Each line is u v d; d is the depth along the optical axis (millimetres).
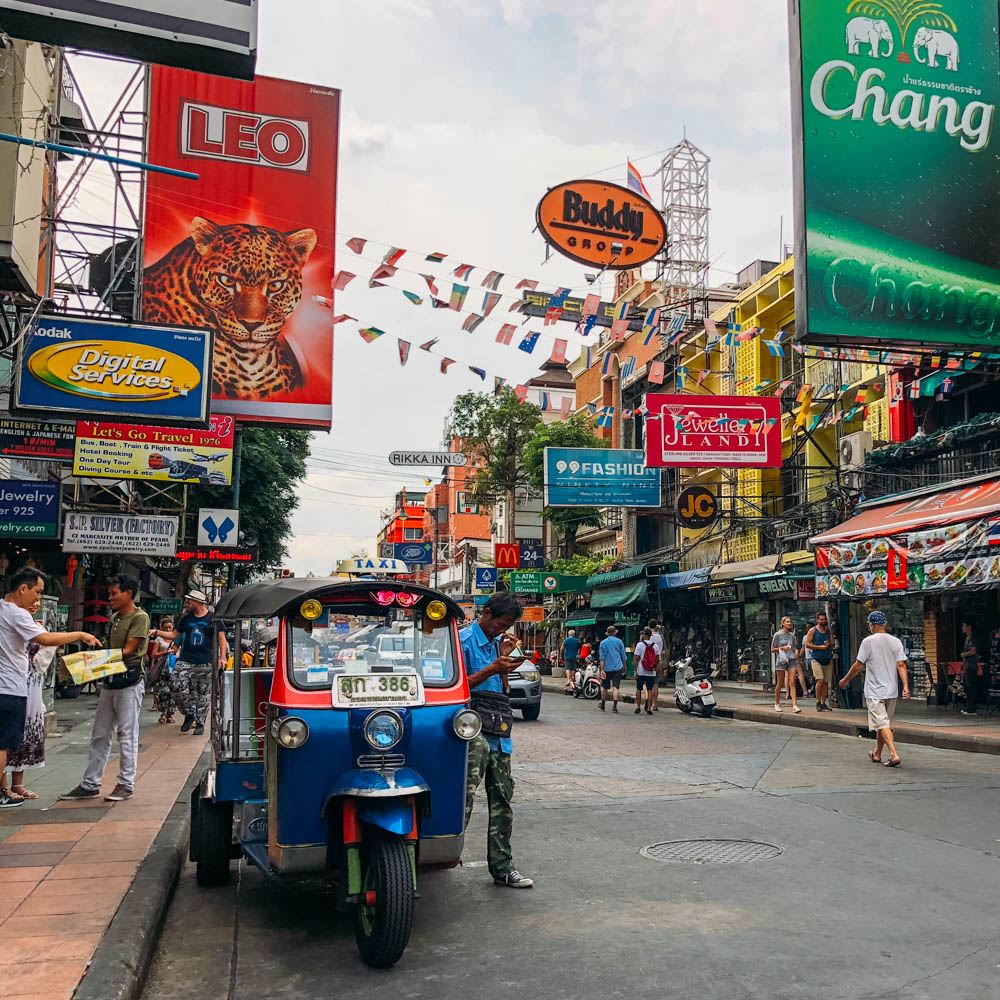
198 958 4895
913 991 4176
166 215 21297
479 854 7000
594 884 6094
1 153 9398
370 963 4707
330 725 4961
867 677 11406
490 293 15148
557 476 25328
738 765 11336
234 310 21500
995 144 15891
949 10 16047
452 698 5285
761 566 22500
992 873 6133
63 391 12961
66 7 6461
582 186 19078
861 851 6789
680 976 4426
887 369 19172
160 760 10820
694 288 29734
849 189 15391
